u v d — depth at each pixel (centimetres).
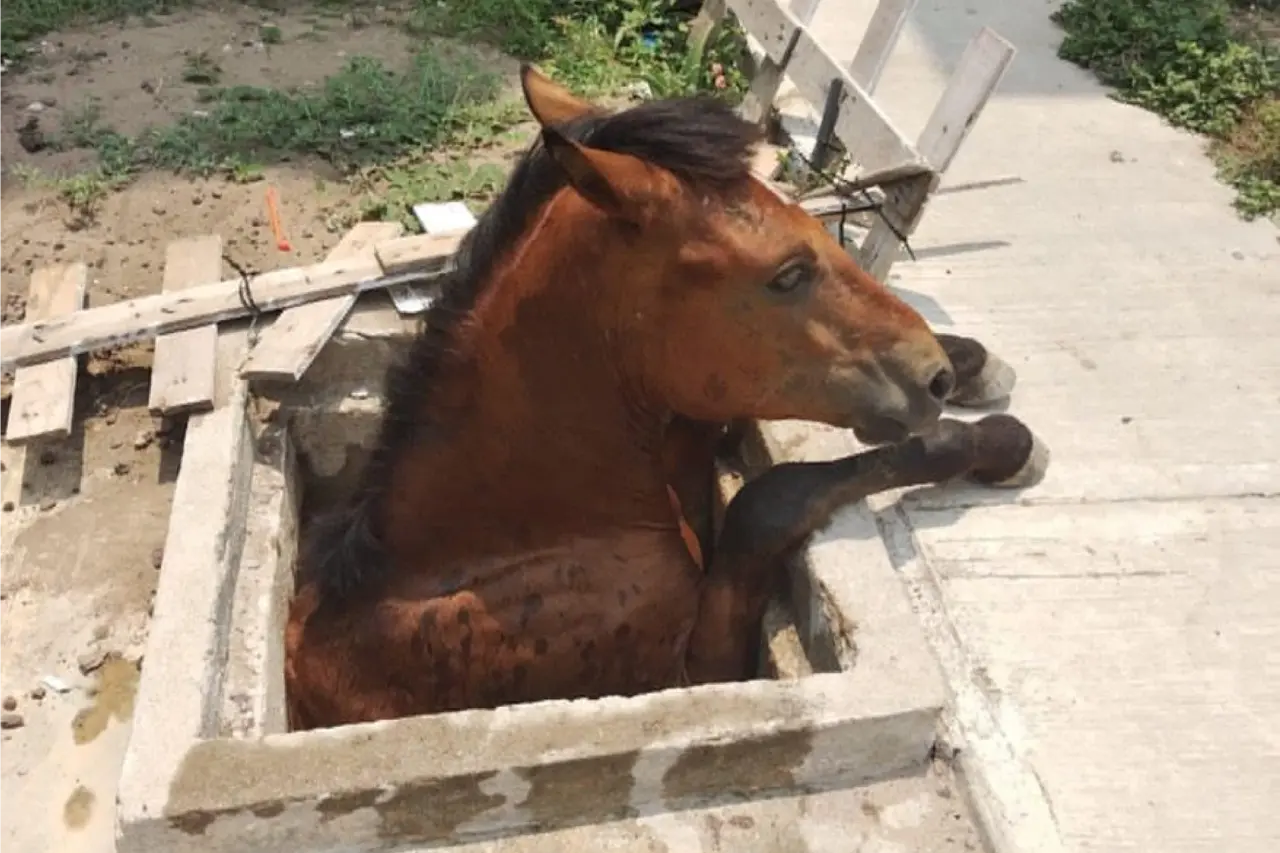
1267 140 286
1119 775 153
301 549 180
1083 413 212
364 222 252
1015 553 183
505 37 342
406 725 131
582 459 154
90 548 181
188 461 170
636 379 150
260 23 347
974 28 346
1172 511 192
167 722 131
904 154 229
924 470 174
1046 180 279
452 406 153
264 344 194
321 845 129
